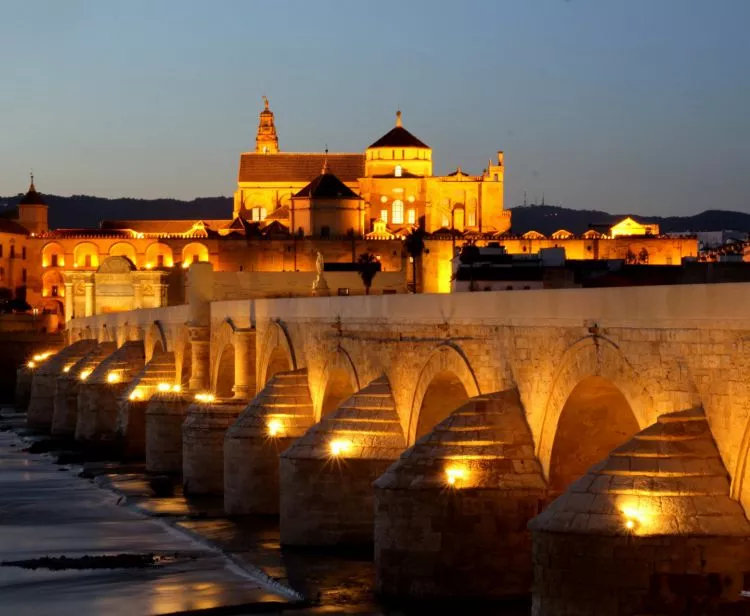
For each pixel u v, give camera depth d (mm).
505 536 49750
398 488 50750
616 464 39344
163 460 109062
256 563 64062
